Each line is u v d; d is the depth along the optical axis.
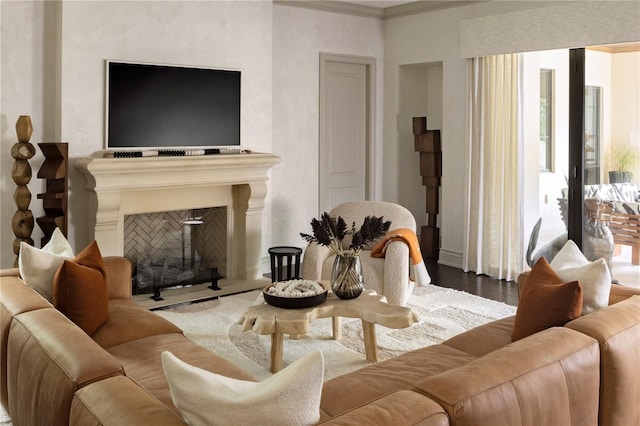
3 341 2.68
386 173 7.22
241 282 5.69
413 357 2.69
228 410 1.54
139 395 1.80
